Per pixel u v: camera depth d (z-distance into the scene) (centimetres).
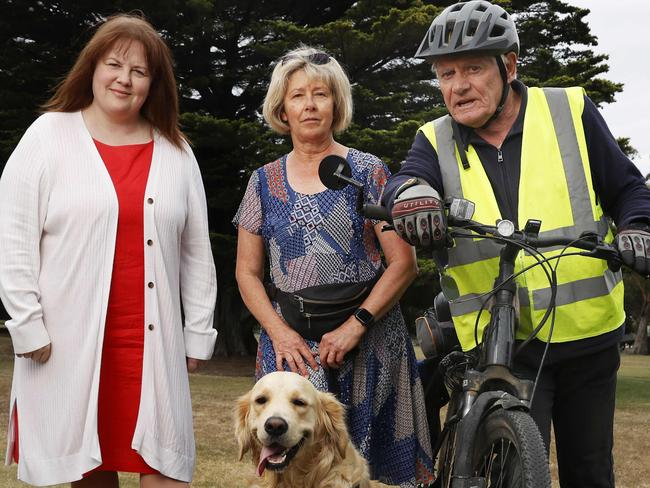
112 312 297
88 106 314
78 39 2088
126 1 2034
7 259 290
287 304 342
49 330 294
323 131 346
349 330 331
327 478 324
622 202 293
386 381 343
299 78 346
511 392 257
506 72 299
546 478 217
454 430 298
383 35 1973
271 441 309
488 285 299
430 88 2098
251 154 2048
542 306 290
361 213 276
